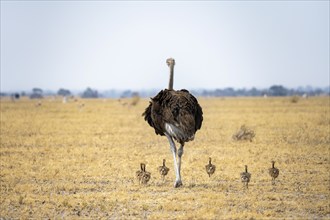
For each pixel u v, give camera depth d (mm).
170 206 52125
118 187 63625
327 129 137875
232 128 149375
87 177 71188
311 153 92500
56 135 132000
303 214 50062
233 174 71312
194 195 57438
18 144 111375
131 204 54562
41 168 78625
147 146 108562
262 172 73438
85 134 135375
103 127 158500
